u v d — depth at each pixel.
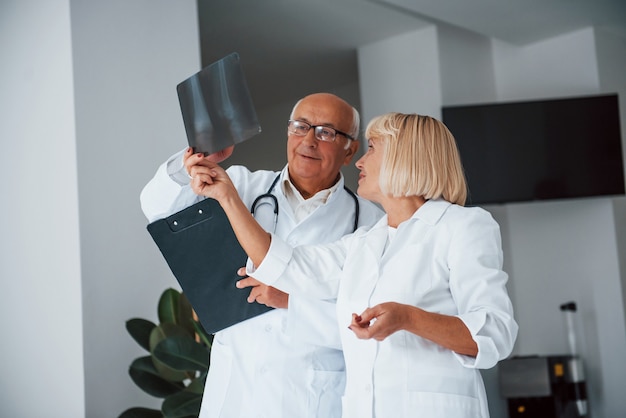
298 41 5.34
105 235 3.23
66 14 3.25
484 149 4.96
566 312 5.12
